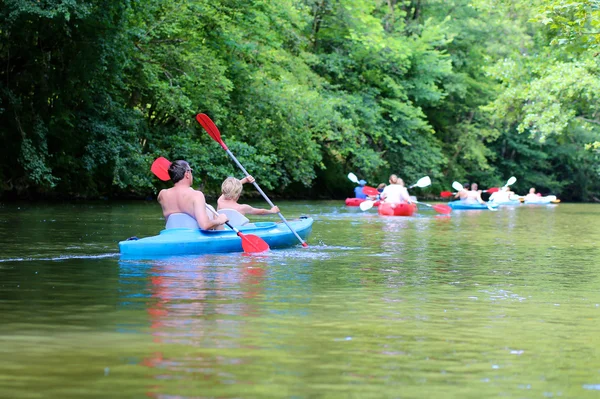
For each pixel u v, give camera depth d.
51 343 4.54
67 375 3.87
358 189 31.30
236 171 28.95
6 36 20.92
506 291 6.89
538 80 30.38
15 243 10.41
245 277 7.45
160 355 4.28
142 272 7.67
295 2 35.28
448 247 11.34
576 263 9.35
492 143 54.31
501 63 33.97
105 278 7.22
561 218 22.48
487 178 52.59
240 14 29.98
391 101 39.84
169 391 3.62
